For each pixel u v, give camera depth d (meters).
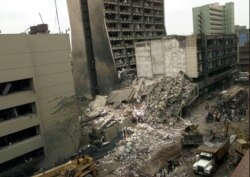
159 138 43.00
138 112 52.41
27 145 34.25
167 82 60.81
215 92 73.88
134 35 84.44
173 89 57.91
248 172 14.80
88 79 82.44
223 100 59.00
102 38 77.50
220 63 78.31
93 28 78.56
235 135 39.72
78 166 29.89
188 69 64.75
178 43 64.88
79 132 40.59
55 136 37.69
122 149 39.31
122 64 80.69
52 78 37.19
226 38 81.62
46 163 36.53
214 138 34.75
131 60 83.81
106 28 75.38
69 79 39.31
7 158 32.22
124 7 81.31
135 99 59.44
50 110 37.16
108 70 79.12
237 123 46.75
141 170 33.06
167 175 31.05
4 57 31.00
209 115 50.78
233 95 59.94
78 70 83.62
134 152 38.22
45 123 36.62
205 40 66.75
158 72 70.50
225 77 82.00
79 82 84.38
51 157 37.25
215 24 127.12
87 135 42.16
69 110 39.28
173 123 49.12
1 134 31.53
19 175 33.09
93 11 76.81
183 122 49.88
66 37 38.56
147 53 71.44
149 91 59.38
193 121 51.00
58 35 37.53
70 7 79.94
